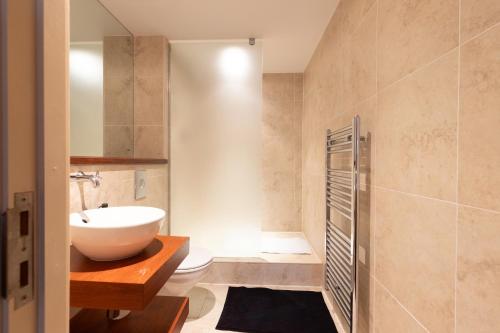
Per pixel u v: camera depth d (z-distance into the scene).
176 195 2.34
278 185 3.15
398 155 1.01
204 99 2.31
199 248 1.89
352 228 1.27
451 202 0.74
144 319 1.24
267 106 3.15
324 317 1.79
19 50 0.32
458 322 0.71
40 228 0.35
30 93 0.33
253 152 2.31
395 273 1.02
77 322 1.21
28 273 0.33
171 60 2.32
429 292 0.83
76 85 1.47
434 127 0.81
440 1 0.78
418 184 0.88
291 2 1.76
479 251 0.65
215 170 2.32
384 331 1.11
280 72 3.12
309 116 2.75
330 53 1.95
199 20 1.99
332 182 1.79
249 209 2.33
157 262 1.03
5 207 0.30
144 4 1.78
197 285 2.21
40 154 0.35
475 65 0.66
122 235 0.92
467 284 0.68
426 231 0.84
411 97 0.92
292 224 3.15
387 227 1.09
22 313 0.33
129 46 2.17
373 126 1.22
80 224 0.91
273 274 2.21
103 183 1.49
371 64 1.24
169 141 2.34
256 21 2.00
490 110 0.62
